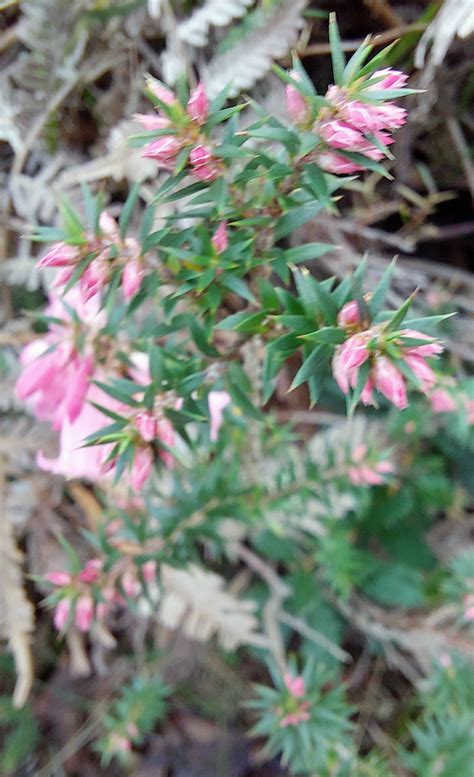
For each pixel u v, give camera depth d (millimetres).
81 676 269
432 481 253
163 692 230
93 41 219
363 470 194
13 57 230
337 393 259
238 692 263
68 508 263
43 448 241
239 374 140
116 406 162
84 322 151
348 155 101
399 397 93
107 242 117
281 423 264
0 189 235
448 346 259
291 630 270
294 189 114
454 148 245
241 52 207
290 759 258
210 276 118
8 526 240
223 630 233
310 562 267
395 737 256
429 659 235
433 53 193
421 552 267
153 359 125
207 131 102
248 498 186
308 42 229
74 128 235
